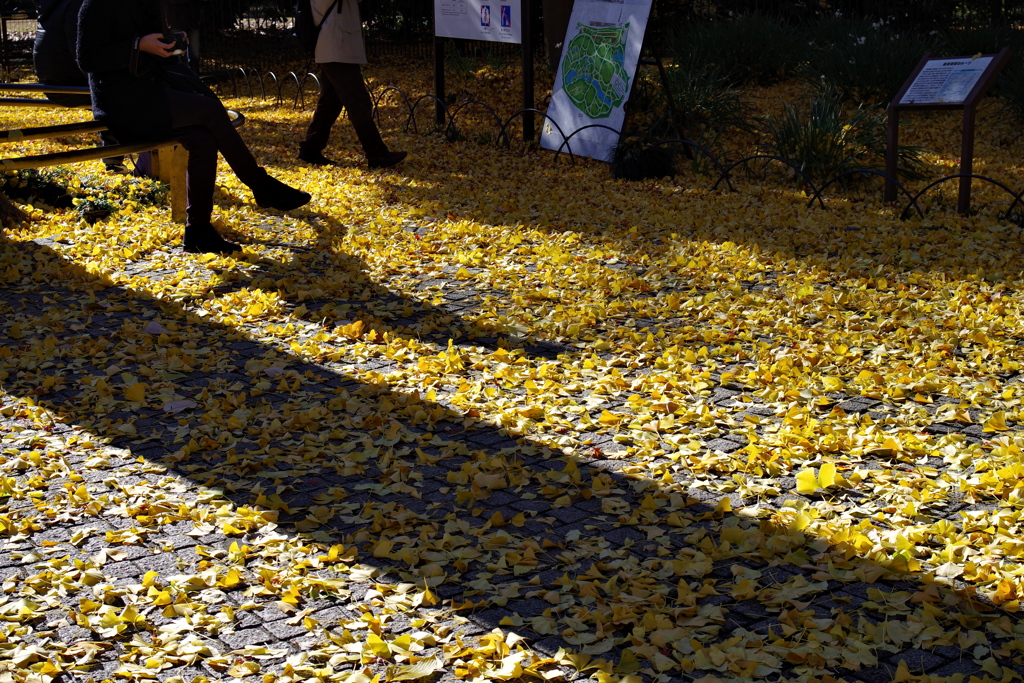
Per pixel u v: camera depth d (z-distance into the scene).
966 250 6.65
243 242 6.88
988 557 2.92
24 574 2.89
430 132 12.45
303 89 17.36
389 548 3.00
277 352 4.81
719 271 6.28
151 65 5.85
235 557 2.96
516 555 2.97
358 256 6.60
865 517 3.22
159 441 3.83
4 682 2.39
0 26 20.34
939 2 16.56
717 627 2.60
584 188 9.11
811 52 14.44
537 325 5.18
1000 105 12.83
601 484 3.44
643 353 4.75
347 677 2.42
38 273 5.85
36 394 4.22
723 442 3.81
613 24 10.34
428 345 4.88
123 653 2.54
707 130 11.41
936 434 3.86
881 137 10.11
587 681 2.42
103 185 8.17
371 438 3.87
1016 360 4.63
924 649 2.52
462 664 2.47
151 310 5.37
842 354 4.73
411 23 20.84
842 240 7.10
